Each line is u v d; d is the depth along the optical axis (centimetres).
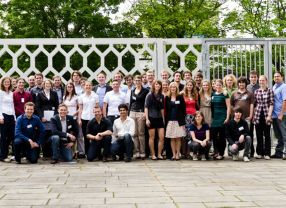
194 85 979
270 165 862
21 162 939
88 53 1133
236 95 972
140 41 1138
